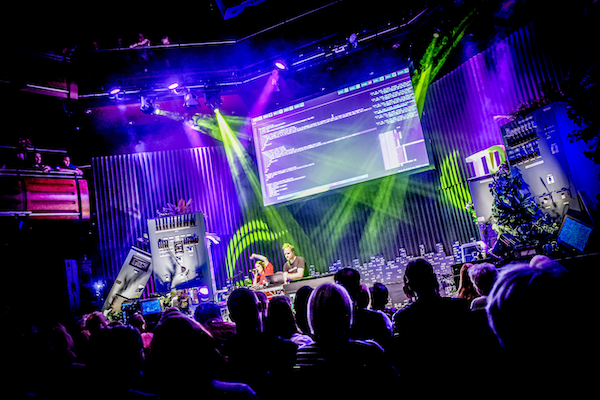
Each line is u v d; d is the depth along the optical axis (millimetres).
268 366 1971
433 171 7363
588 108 4027
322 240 8070
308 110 7930
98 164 8375
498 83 6453
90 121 7816
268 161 8109
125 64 7238
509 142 4949
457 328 1851
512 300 991
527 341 967
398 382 1513
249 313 2045
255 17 7398
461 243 7043
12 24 6266
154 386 1955
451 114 7156
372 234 7754
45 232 7492
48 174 7340
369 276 7703
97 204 8203
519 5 5660
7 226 6750
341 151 7668
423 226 7395
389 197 7676
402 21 6730
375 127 7500
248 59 7891
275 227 8344
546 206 4516
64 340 2162
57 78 6750
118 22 7203
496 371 1792
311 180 7809
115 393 1559
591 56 5207
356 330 2324
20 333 2037
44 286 6816
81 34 6992
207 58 7727
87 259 7973
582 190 4160
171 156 8648
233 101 8336
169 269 6230
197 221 6418
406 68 7340
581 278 1030
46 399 1806
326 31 7523
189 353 1697
